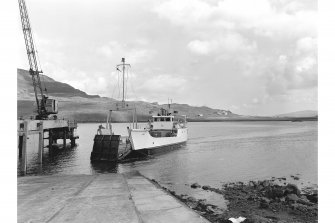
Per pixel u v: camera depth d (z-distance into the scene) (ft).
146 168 91.04
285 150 138.10
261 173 82.53
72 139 158.61
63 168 91.81
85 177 58.95
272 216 39.32
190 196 53.98
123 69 121.80
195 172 84.07
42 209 29.50
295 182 70.44
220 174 81.05
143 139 110.52
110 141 105.29
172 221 24.48
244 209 43.57
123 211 27.81
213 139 212.23
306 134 253.85
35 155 122.72
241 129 402.52
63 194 38.50
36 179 56.03
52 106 132.98
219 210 43.34
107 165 96.99
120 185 46.44
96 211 28.07
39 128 85.30
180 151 135.03
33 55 129.39
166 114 154.10
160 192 38.83
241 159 109.70
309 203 46.29
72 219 25.43
